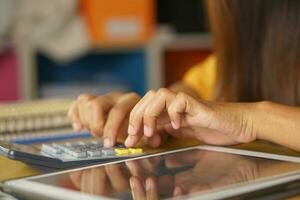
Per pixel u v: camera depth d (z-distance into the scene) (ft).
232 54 2.99
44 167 1.87
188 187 1.39
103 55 8.21
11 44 7.17
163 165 1.70
